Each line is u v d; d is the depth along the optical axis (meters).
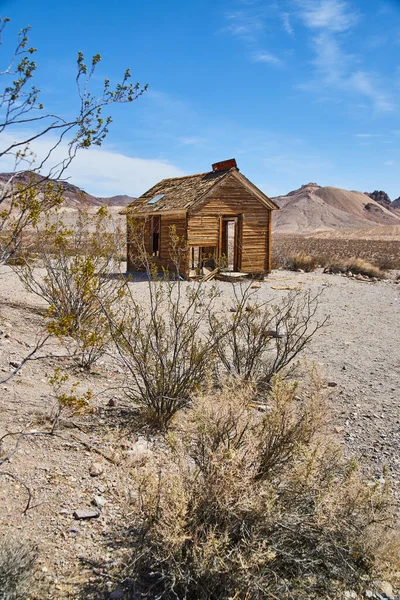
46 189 3.38
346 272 23.77
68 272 8.47
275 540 3.07
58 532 3.25
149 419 5.15
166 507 3.04
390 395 6.62
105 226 8.66
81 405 4.27
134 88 3.16
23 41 2.81
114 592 2.79
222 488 3.06
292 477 3.27
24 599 2.65
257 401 5.72
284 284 18.31
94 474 3.98
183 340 5.56
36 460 4.08
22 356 6.59
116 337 5.68
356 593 3.01
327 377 7.20
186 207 17.88
